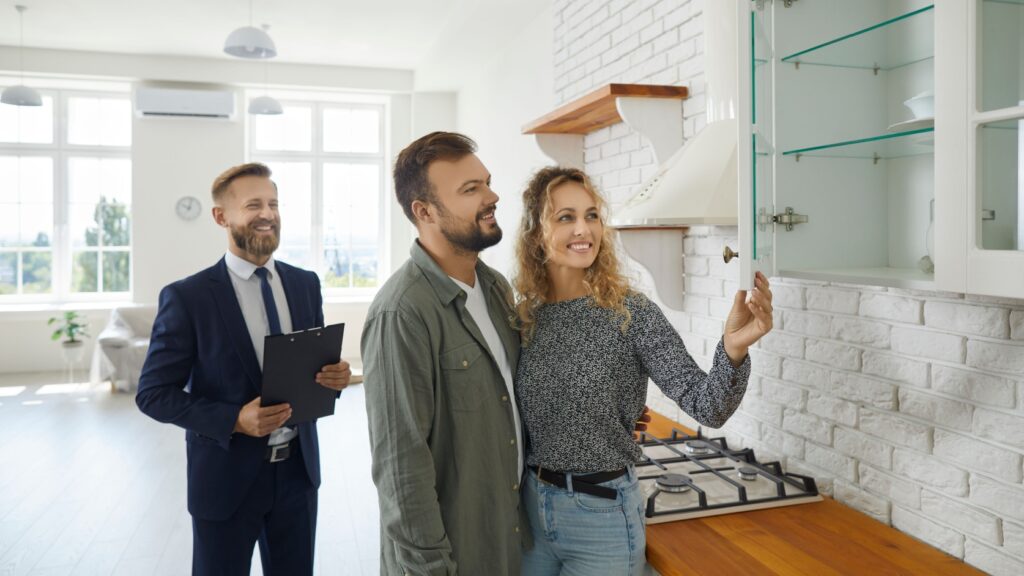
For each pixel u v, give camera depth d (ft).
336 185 28.94
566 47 12.10
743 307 4.40
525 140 19.07
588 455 4.84
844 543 5.21
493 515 4.79
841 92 5.37
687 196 6.11
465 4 18.04
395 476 4.44
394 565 4.77
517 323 5.17
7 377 24.11
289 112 28.40
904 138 4.40
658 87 8.06
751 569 4.81
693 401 4.49
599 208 5.05
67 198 26.32
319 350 6.07
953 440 4.93
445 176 4.67
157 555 10.57
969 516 4.82
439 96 27.84
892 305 5.43
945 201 3.82
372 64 26.58
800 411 6.52
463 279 5.00
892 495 5.49
